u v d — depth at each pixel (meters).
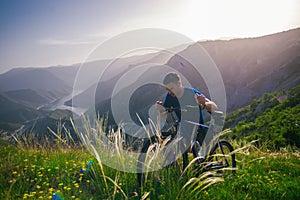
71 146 7.41
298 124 16.88
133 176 5.51
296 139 15.69
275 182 6.10
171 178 5.32
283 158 8.77
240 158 8.18
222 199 5.18
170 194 4.87
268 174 6.77
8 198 4.50
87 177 5.66
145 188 5.20
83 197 4.92
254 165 7.56
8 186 5.05
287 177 6.51
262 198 5.40
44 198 4.59
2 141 7.97
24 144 7.60
